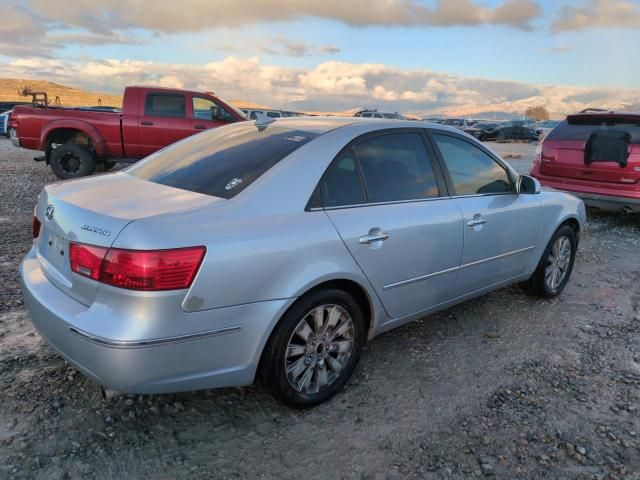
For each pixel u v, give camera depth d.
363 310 3.28
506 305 4.76
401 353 3.75
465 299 4.04
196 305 2.41
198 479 2.44
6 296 4.27
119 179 3.26
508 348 3.91
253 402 3.07
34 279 2.84
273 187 2.81
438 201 3.61
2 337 3.59
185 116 10.64
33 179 10.58
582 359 3.78
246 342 2.61
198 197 2.74
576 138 8.19
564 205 4.83
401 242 3.25
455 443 2.78
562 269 5.01
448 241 3.60
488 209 3.95
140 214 2.48
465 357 3.73
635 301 5.03
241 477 2.47
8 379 3.09
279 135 3.27
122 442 2.64
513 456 2.70
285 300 2.68
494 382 3.41
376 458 2.65
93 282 2.41
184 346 2.42
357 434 2.83
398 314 3.45
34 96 16.36
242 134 3.48
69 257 2.56
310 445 2.72
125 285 2.30
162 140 10.59
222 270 2.46
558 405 3.17
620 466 2.65
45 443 2.59
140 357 2.33
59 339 2.53
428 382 3.38
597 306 4.85
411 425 2.92
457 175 3.84
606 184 7.89
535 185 4.33
